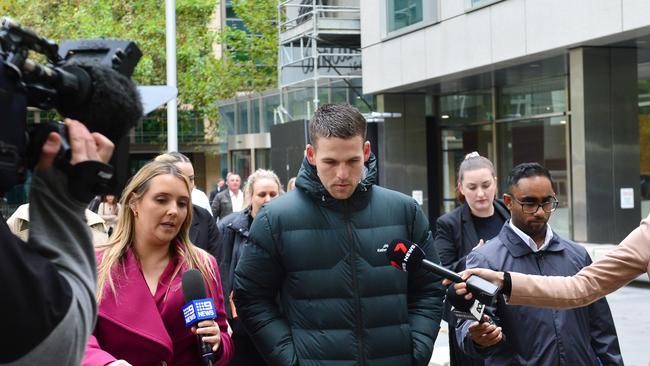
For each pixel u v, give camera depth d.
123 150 1.89
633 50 17.23
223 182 28.64
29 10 34.06
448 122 24.59
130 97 1.82
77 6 34.72
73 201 1.81
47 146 1.73
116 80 1.80
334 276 4.26
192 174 6.43
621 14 15.34
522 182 4.62
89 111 1.78
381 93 23.97
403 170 24.12
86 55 1.91
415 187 24.30
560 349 4.38
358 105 25.31
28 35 1.65
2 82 1.57
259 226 4.39
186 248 4.34
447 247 6.51
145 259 4.25
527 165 4.66
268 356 4.34
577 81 17.12
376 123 24.28
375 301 4.27
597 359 4.52
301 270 4.29
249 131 30.81
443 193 24.98
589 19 16.06
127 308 4.04
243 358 6.53
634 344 10.16
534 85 20.92
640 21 14.98
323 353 4.20
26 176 1.75
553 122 20.23
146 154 45.59
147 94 2.08
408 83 21.77
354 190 4.30
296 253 4.29
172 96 2.09
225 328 4.44
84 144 1.77
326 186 4.24
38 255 1.71
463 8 19.47
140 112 1.87
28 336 1.62
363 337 4.23
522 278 3.75
